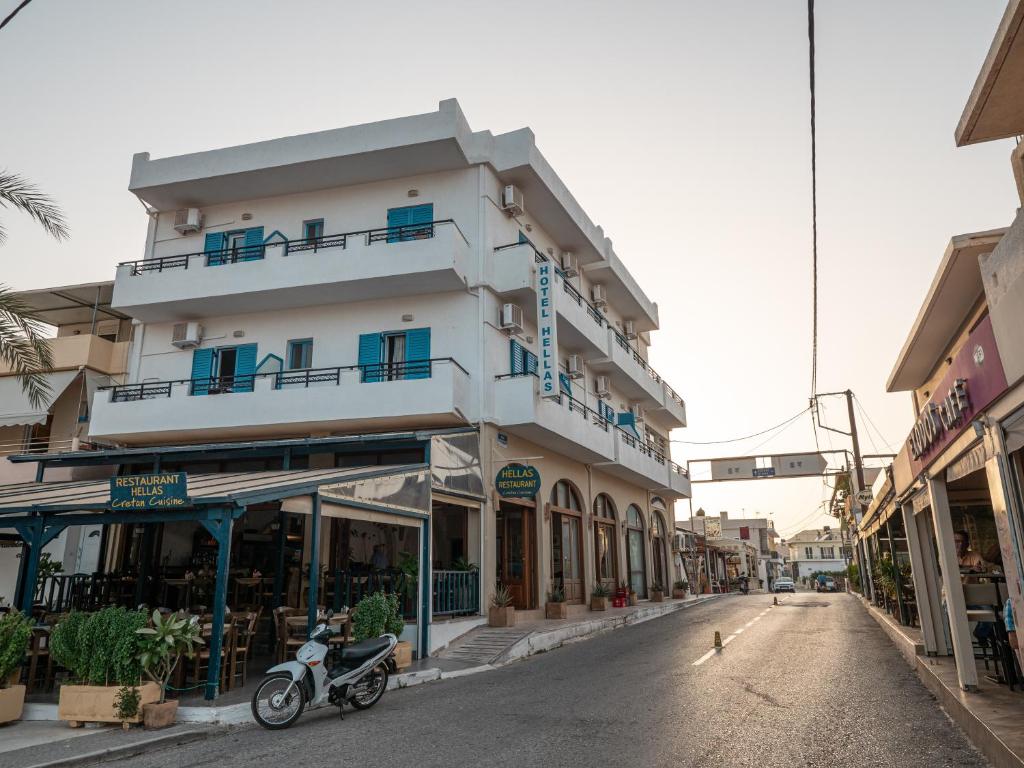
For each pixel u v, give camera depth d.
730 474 43.06
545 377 20.39
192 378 21.94
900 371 13.18
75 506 10.90
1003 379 5.86
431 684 11.70
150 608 16.02
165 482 10.12
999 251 5.72
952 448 7.95
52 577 14.97
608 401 29.91
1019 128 6.69
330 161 21.09
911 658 12.65
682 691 9.91
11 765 6.96
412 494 14.80
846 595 42.31
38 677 11.56
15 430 23.92
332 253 20.41
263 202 23.12
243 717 9.04
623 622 21.53
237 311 22.20
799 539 117.69
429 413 18.55
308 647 8.99
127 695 8.48
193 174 22.03
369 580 14.97
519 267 20.83
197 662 10.11
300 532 18.75
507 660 14.36
